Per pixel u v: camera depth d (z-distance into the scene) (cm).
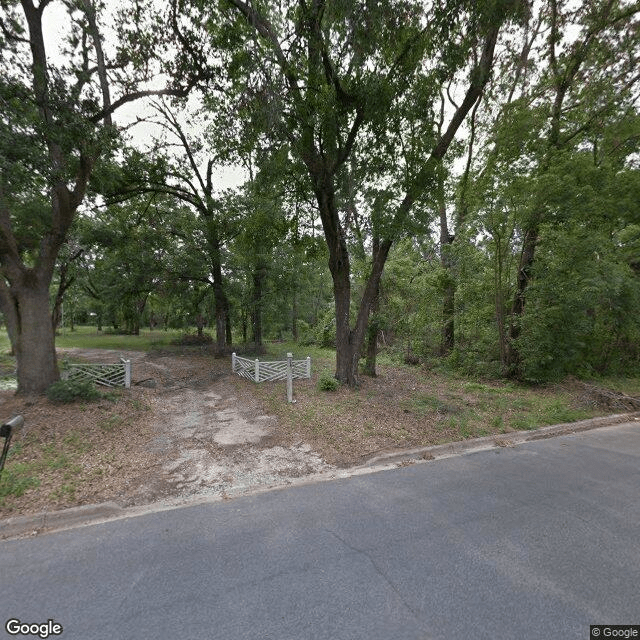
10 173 567
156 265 1595
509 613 232
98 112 762
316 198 896
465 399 879
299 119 751
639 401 827
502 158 1111
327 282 2977
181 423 702
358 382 973
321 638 213
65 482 435
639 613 233
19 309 798
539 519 350
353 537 320
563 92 1116
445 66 714
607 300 1059
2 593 255
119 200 1286
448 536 321
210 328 3972
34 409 692
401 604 240
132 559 293
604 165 1071
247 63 657
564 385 1051
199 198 1542
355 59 655
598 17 1022
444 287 1394
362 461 509
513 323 1094
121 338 2873
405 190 829
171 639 213
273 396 888
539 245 1050
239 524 346
